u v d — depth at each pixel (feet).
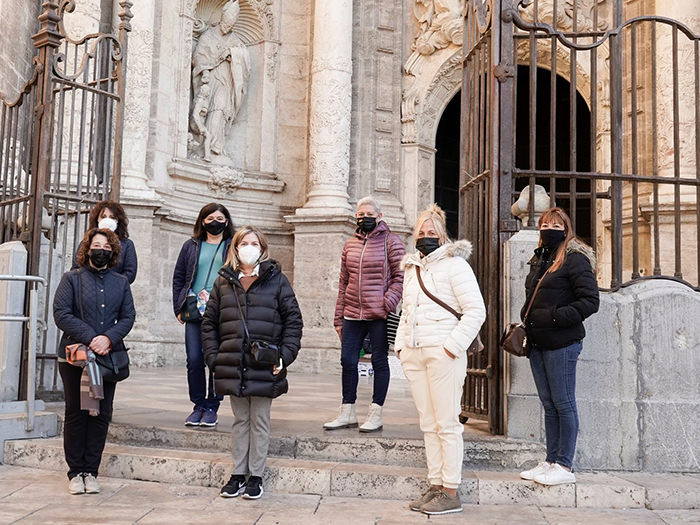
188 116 46.60
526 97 61.77
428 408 15.16
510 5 18.48
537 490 15.72
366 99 50.96
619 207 18.30
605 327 17.60
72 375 16.16
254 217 48.73
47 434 19.94
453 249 15.03
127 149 40.98
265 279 15.87
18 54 34.14
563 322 15.31
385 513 14.67
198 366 19.02
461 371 14.87
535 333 15.79
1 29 32.07
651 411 17.48
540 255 16.21
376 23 51.65
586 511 15.31
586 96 47.52
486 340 18.94
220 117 48.29
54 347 24.00
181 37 46.01
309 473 16.20
